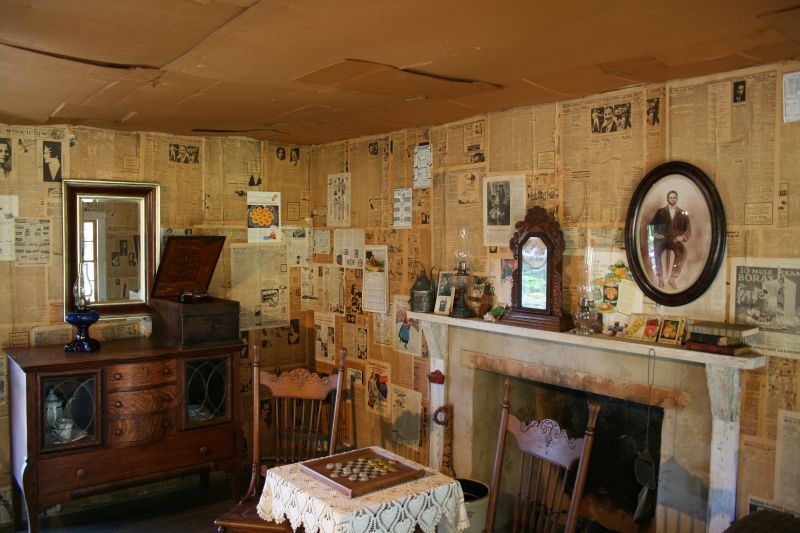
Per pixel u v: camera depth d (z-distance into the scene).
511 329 2.63
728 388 2.02
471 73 2.16
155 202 3.56
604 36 1.74
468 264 3.02
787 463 1.97
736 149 2.09
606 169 2.46
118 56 2.00
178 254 3.31
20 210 3.22
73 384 2.89
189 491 3.63
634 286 2.37
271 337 3.98
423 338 3.29
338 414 2.84
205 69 2.15
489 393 3.03
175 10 1.57
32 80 2.32
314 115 2.97
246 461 3.89
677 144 2.24
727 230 2.10
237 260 3.84
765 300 2.02
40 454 2.81
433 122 3.13
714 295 2.14
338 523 1.81
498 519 3.01
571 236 2.57
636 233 2.34
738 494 2.07
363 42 1.82
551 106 2.64
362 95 2.53
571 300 2.58
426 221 3.25
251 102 2.69
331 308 3.95
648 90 2.32
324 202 4.00
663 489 2.26
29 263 3.25
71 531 3.11
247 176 3.86
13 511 3.17
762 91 2.03
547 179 2.66
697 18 1.58
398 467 2.19
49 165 3.28
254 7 1.54
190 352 3.19
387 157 3.50
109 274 3.45
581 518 2.84
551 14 1.56
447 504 2.08
